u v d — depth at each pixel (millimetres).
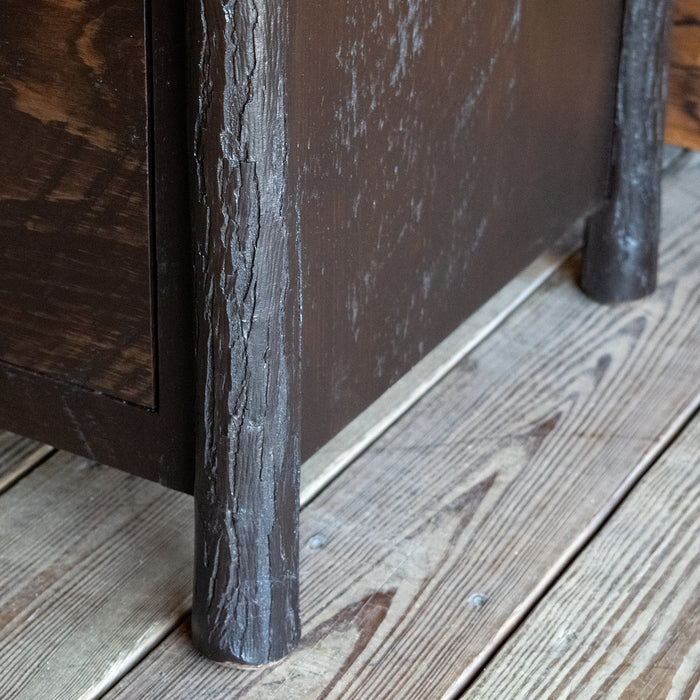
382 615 1282
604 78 1466
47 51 1144
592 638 1271
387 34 1200
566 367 1496
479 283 1401
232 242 1136
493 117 1338
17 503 1360
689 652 1260
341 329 1249
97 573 1309
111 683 1244
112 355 1213
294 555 1230
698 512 1359
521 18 1324
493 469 1396
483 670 1250
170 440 1220
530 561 1321
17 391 1263
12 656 1254
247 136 1116
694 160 1764
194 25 1099
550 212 1461
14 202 1197
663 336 1529
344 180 1206
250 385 1166
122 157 1152
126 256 1179
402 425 1438
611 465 1399
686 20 1546
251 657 1237
